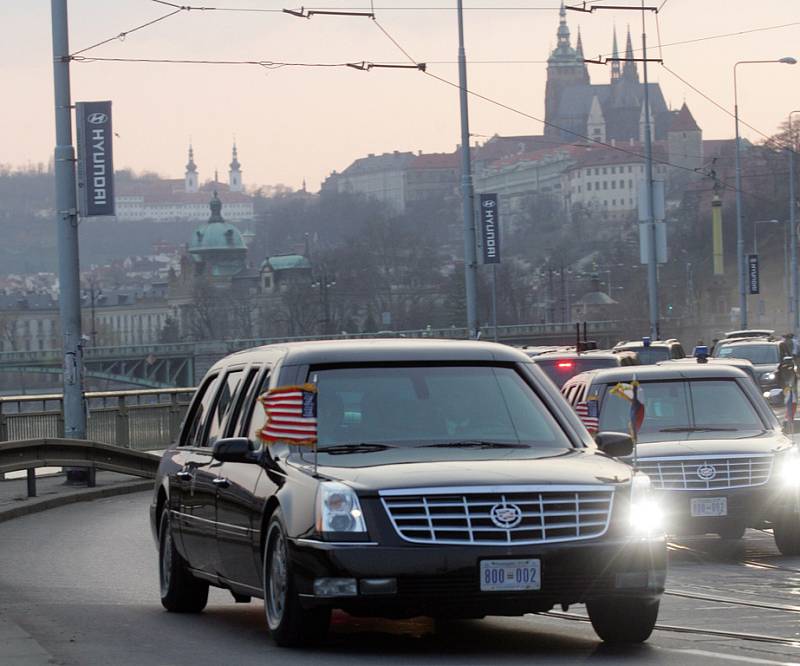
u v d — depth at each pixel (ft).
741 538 167.53
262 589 91.04
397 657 82.53
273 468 90.58
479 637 92.53
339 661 80.94
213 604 122.01
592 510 82.43
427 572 80.07
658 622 99.55
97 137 308.60
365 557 80.38
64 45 281.95
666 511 147.84
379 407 91.97
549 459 86.84
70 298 279.69
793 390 188.96
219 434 105.50
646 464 149.07
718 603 110.83
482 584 80.18
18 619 105.29
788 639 89.30
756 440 152.97
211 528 101.35
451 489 81.35
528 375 96.32
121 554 171.94
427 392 93.35
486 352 97.14
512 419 92.58
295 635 85.40
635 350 346.74
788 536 148.87
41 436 314.76
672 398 162.71
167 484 114.83
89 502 257.14
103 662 81.71
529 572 80.59
